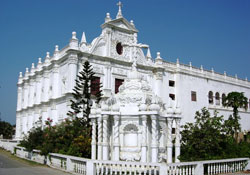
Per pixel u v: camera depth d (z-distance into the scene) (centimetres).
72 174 1881
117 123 1823
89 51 4634
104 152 1816
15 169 2197
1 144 5425
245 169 2211
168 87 5578
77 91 3938
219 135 2456
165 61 5634
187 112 5681
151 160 1808
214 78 6344
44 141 2769
